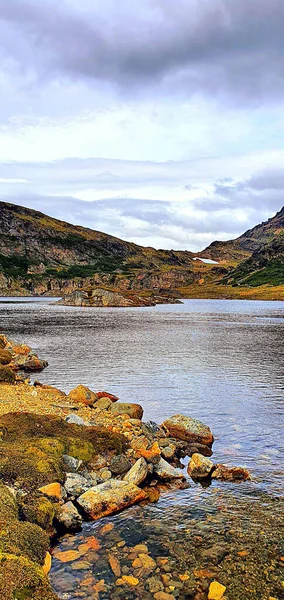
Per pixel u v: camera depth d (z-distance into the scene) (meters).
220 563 9.55
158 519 11.52
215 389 28.44
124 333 68.56
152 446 16.19
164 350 48.78
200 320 98.62
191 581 8.91
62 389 28.25
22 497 10.88
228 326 82.56
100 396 24.22
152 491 13.33
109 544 10.23
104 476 13.68
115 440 15.80
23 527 9.37
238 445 17.78
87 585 8.66
